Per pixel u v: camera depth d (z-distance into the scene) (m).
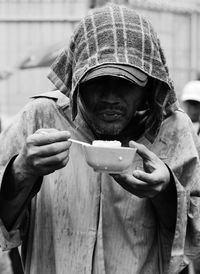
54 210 2.60
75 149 2.62
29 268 2.67
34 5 11.38
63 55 2.56
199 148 2.74
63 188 2.60
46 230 2.62
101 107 2.43
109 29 2.42
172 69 11.62
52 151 2.31
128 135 2.63
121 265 2.59
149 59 2.42
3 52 11.46
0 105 11.37
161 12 11.38
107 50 2.39
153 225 2.63
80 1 11.16
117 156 2.34
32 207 2.65
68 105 2.65
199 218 2.64
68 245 2.58
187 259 2.65
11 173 2.43
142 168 2.62
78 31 2.48
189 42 11.75
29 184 2.44
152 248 2.64
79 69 2.41
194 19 11.73
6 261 6.11
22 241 2.66
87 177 2.60
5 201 2.49
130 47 2.40
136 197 2.59
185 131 2.66
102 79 2.40
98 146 2.34
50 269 2.63
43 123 2.66
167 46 11.59
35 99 2.72
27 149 2.33
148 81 2.54
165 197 2.54
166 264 2.62
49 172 2.37
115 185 2.59
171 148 2.66
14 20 11.40
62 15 11.24
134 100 2.45
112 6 2.50
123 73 2.36
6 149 2.64
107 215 2.59
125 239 2.60
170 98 2.62
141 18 2.48
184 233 2.56
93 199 2.58
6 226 2.54
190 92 6.93
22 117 2.68
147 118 2.62
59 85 2.57
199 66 11.76
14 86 11.38
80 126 2.63
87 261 2.56
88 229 2.58
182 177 2.66
